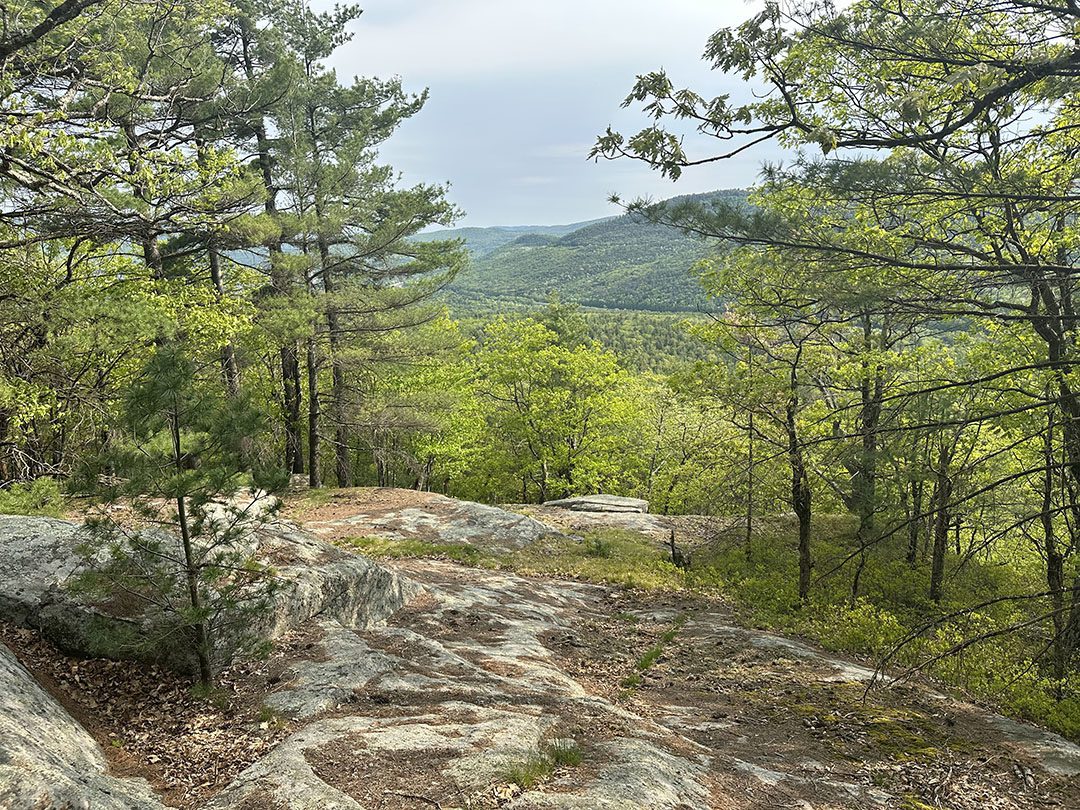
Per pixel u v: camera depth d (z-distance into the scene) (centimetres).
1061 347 1183
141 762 621
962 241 1294
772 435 1673
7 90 1044
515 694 852
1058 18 624
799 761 757
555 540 2252
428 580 1526
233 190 1505
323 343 2580
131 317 1330
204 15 1406
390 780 568
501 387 3762
